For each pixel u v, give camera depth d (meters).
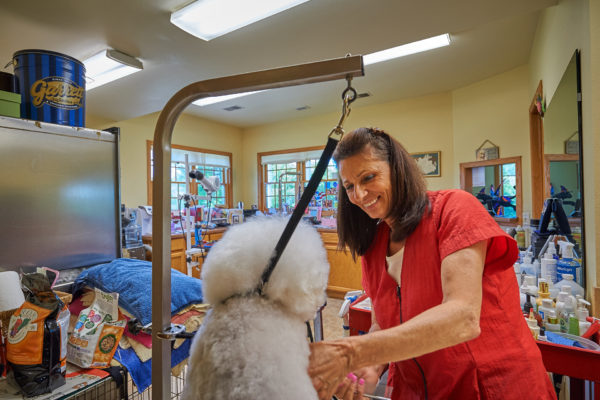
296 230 0.42
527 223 3.06
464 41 2.91
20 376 0.78
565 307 1.36
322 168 0.41
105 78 3.00
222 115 5.25
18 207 1.17
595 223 1.36
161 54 2.62
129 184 4.45
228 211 4.51
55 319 0.84
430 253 0.72
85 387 0.85
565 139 1.77
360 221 0.91
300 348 0.35
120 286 1.12
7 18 2.10
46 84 1.31
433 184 4.35
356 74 0.44
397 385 0.89
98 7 2.02
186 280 1.23
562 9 1.86
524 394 0.72
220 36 2.35
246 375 0.31
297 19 2.15
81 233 1.36
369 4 1.98
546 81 2.41
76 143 1.35
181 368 1.02
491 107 3.71
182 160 5.10
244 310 0.35
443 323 0.51
